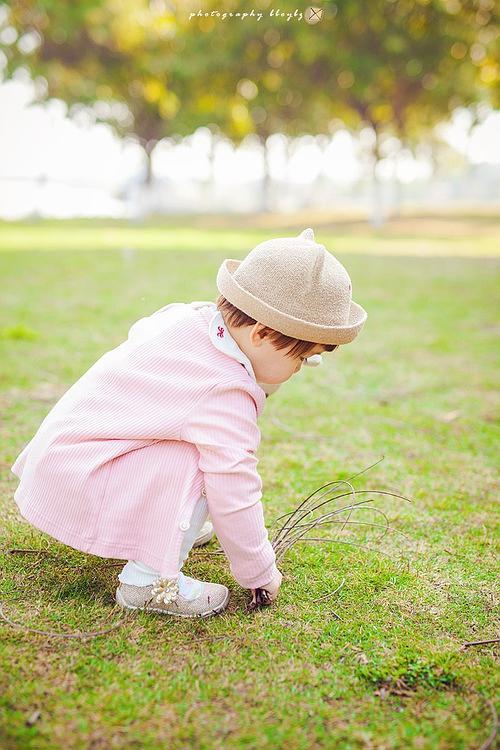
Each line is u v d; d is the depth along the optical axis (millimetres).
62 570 1910
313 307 1643
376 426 3199
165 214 25750
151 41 19266
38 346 4430
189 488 1647
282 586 1875
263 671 1528
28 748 1284
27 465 1770
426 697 1479
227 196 29672
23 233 14531
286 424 3201
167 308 1907
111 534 1661
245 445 1655
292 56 17516
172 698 1433
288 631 1678
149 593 1718
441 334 5332
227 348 1722
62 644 1592
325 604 1799
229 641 1633
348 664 1565
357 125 22641
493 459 2830
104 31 18547
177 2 18188
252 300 1628
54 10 17656
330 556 2035
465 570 1992
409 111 20031
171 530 1641
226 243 13172
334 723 1389
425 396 3703
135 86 21109
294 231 17625
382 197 19156
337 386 3867
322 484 2531
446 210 24734
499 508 2391
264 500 2377
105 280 7535
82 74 20125
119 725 1354
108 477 1661
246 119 22172
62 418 1740
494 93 18234
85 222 19469
